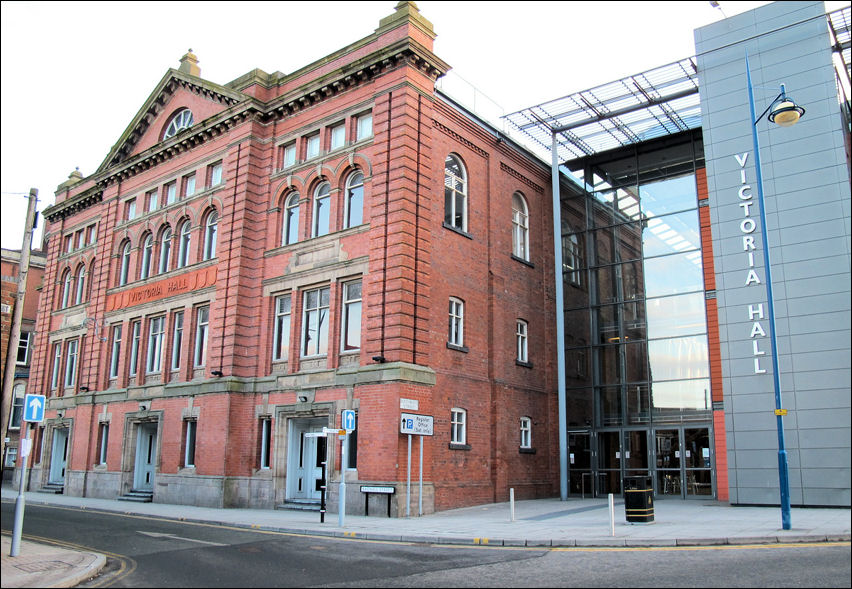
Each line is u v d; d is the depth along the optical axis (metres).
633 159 29.84
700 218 27.42
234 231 27.12
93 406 32.31
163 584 10.93
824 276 21.31
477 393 25.19
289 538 16.27
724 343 22.78
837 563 11.02
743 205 23.16
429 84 24.53
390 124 23.66
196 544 15.16
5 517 20.94
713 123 24.25
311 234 25.70
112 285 33.59
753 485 21.62
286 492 24.03
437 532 16.31
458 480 23.52
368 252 23.25
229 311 26.38
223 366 26.03
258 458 24.97
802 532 14.12
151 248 32.31
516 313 28.03
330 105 25.81
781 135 22.81
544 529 16.48
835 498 20.19
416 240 22.92
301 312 25.20
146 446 30.17
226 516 21.08
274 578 11.28
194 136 29.91
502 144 28.58
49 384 37.16
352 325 23.66
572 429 28.88
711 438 25.72
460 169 26.55
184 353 28.33
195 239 29.47
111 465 30.48
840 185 21.50
